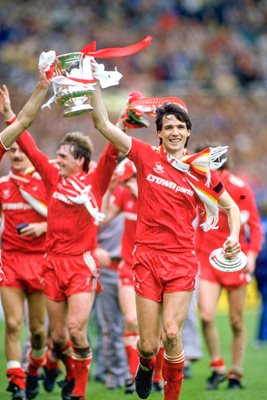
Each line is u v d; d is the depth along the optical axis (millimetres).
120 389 34406
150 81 88438
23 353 35031
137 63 91188
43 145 73438
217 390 33625
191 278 25172
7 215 30922
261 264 48062
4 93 28219
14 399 29719
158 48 95375
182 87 85000
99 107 25438
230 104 81562
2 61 91250
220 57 96875
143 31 98750
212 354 34188
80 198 28438
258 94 82312
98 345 36906
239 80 95562
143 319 25078
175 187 25219
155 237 25234
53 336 29281
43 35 96125
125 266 34000
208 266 34406
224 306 64500
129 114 27500
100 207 29000
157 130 25766
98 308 35906
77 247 28781
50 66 25922
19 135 26406
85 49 25438
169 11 103938
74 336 28156
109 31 98062
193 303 34938
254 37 103500
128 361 33312
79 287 28484
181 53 95188
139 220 25547
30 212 30828
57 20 98312
